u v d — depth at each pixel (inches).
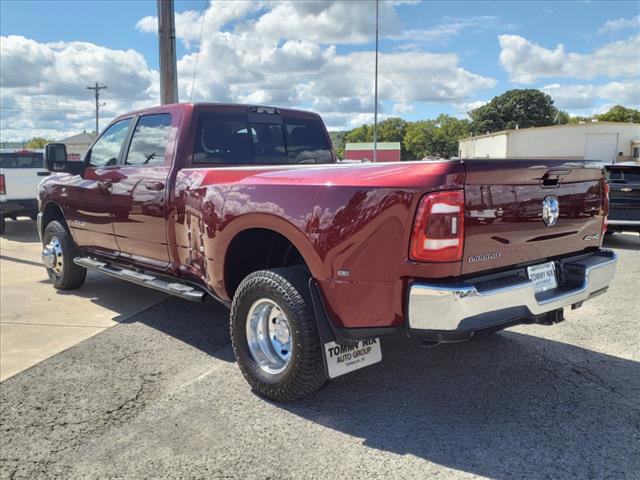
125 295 256.8
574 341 183.9
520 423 127.9
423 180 110.5
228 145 194.1
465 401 140.1
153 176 186.4
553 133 2128.4
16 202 466.6
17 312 229.8
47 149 225.1
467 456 114.7
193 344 188.4
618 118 4133.9
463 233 111.9
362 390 147.7
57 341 193.2
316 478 108.9
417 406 137.9
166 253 184.7
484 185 115.3
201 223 162.1
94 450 121.5
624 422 127.6
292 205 131.5
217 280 160.2
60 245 256.5
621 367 160.9
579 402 138.2
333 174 127.3
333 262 123.4
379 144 3393.2
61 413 138.9
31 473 113.4
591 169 145.7
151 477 110.9
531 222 127.5
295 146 217.2
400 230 113.1
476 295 111.4
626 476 106.4
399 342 184.5
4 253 385.1
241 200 145.8
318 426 129.2
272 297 135.8
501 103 4397.1
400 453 116.6
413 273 113.1
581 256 148.6
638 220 393.4
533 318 125.5
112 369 166.9
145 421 133.9
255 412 137.0
